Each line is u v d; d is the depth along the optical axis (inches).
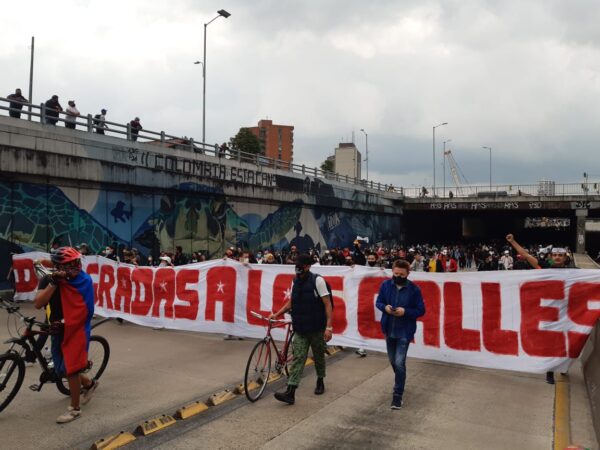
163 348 347.6
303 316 237.9
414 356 319.3
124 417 214.8
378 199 1860.2
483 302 303.6
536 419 216.5
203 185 966.4
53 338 214.1
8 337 370.6
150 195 852.6
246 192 1099.9
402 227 2128.4
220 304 385.7
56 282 208.1
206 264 396.5
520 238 3006.9
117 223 785.6
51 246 673.6
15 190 633.0
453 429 203.8
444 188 2068.2
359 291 343.6
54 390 253.0
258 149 2709.2
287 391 233.5
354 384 268.7
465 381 277.3
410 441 191.2
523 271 294.7
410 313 232.7
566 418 218.1
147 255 841.5
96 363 260.2
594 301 276.7
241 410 225.1
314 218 1425.9
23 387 256.1
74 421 209.9
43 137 658.2
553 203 1870.1
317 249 1434.5
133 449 182.2
